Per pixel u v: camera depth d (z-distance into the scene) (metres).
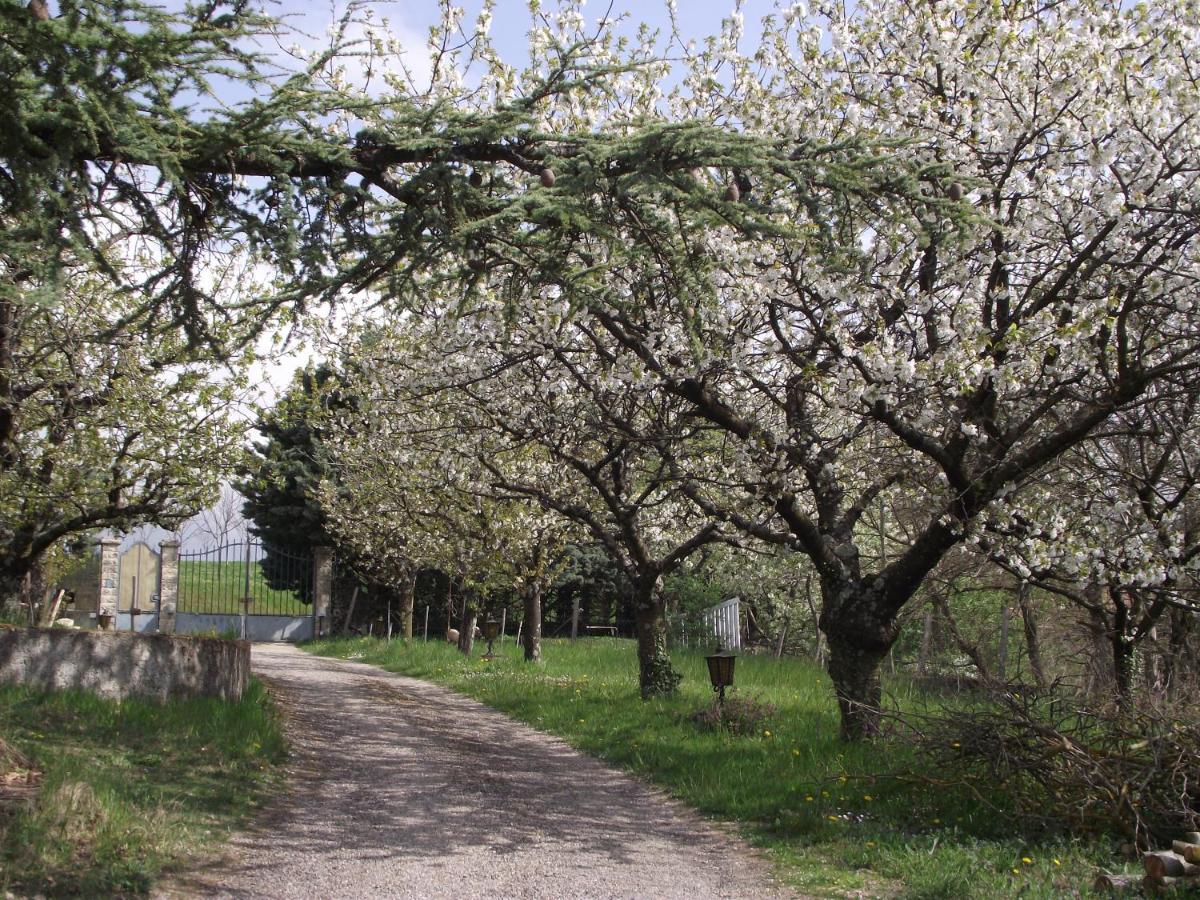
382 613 32.06
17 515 12.74
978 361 8.45
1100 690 8.68
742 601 26.92
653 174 6.29
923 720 8.43
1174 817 6.83
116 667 10.41
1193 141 8.84
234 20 5.69
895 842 7.08
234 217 6.54
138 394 12.61
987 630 18.77
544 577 21.08
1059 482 10.97
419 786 9.02
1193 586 10.35
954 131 9.40
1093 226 8.41
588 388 11.37
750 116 10.04
